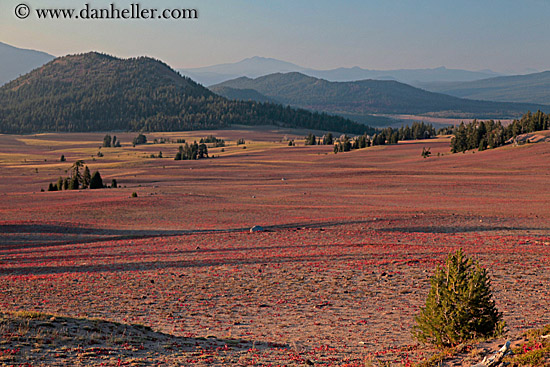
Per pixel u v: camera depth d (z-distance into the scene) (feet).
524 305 96.02
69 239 207.92
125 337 66.74
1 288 116.06
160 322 87.45
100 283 122.62
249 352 66.08
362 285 118.01
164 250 177.06
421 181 416.46
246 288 116.37
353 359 63.46
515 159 538.06
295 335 79.51
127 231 224.12
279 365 60.49
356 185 403.34
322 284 119.55
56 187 447.01
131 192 359.66
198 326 85.15
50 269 146.41
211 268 141.49
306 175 512.22
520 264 135.13
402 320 89.40
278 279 125.59
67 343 61.05
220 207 285.43
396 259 146.92
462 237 189.88
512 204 286.87
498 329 63.52
